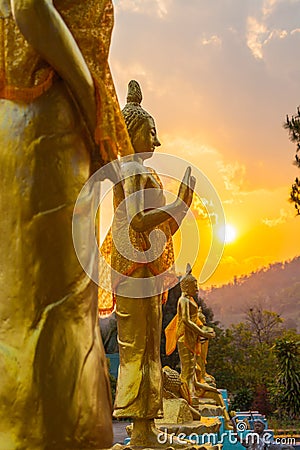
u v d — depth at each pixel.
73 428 3.48
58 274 3.60
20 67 3.71
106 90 3.91
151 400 6.43
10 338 3.51
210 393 12.82
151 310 6.48
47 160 3.67
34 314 3.53
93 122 3.86
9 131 3.70
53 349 3.51
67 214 3.68
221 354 43.53
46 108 3.73
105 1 4.00
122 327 6.52
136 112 6.38
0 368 3.45
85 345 3.64
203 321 13.27
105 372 3.82
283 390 23.81
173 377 9.17
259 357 44.47
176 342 11.60
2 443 3.36
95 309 3.83
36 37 3.56
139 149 6.32
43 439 3.39
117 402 6.46
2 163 3.66
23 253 3.57
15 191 3.62
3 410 3.41
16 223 3.59
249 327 57.72
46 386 3.45
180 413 8.45
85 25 3.93
